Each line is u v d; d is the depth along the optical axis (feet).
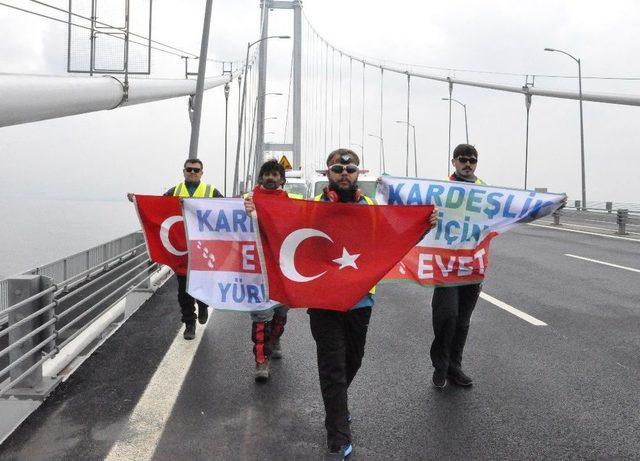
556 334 19.53
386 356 16.98
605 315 22.59
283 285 11.20
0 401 12.97
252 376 14.99
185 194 19.07
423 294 27.61
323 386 10.66
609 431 11.76
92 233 303.27
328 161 11.84
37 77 21.63
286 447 11.02
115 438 11.29
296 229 11.32
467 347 17.85
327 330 10.93
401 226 11.20
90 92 26.58
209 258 14.26
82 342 16.60
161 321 21.08
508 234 62.59
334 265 11.23
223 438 11.37
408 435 11.57
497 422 12.18
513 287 29.32
